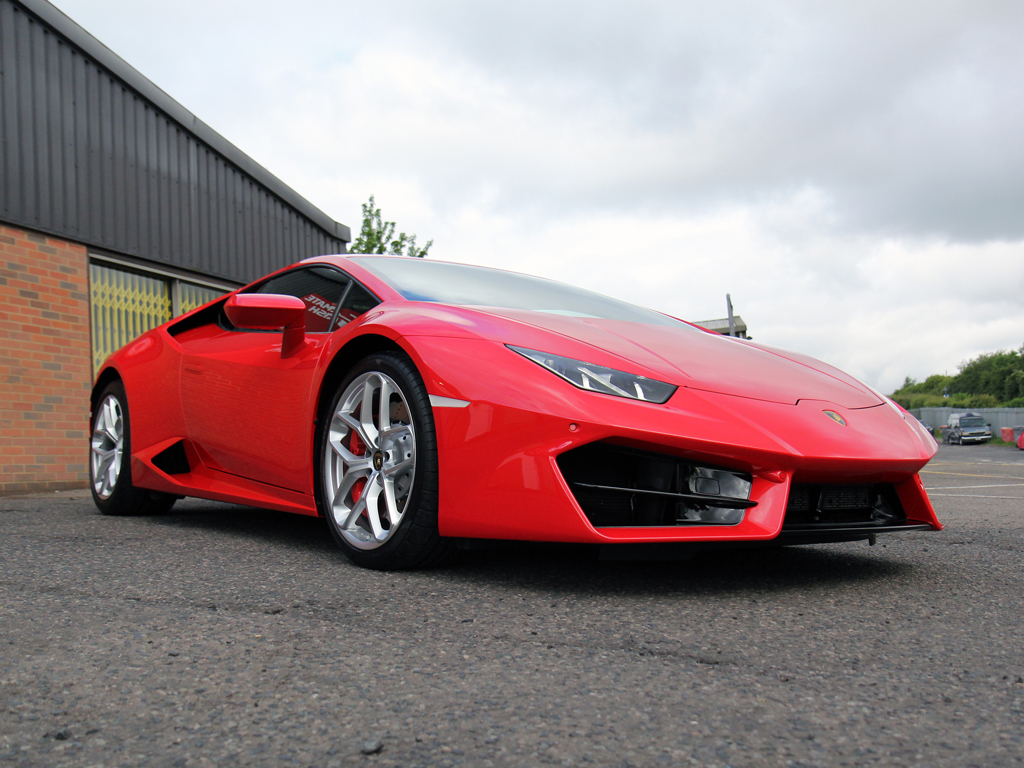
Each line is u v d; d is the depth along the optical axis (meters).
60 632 1.35
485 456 1.75
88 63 5.80
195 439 2.89
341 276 2.58
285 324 2.36
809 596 1.71
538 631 1.39
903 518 2.04
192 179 6.82
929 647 1.31
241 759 0.86
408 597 1.65
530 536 1.68
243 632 1.36
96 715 0.98
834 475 1.83
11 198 5.17
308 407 2.27
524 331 1.93
